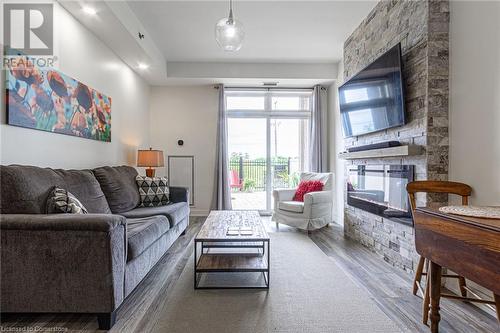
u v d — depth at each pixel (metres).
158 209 3.16
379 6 3.10
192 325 1.68
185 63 4.92
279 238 3.73
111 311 1.63
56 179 2.14
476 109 2.04
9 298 1.61
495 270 1.24
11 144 2.06
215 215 3.13
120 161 3.99
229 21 2.46
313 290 2.17
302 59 4.82
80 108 2.89
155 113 5.40
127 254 1.87
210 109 5.43
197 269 2.18
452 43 2.27
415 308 1.92
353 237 3.67
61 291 1.61
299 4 3.17
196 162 5.43
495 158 1.89
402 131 2.67
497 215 1.45
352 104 3.56
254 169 5.63
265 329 1.64
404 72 2.63
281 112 5.55
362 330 1.65
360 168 3.46
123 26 3.05
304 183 4.52
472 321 1.76
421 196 2.35
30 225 1.57
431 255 1.67
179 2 3.12
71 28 2.77
